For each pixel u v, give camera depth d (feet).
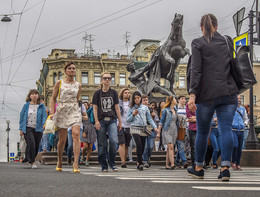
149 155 39.96
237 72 18.29
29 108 34.06
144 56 218.38
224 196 10.77
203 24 18.88
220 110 18.38
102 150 29.14
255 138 48.06
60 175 21.33
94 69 215.31
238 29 53.57
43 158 48.01
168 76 63.87
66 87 26.35
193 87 18.44
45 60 217.56
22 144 36.83
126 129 40.09
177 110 39.55
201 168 19.62
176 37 62.54
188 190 12.28
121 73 216.54
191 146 37.76
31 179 17.40
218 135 38.01
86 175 22.03
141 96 35.96
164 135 36.24
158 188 13.00
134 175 23.44
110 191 11.98
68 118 26.35
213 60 18.40
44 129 30.89
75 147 26.22
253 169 38.63
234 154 36.55
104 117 29.12
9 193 11.19
